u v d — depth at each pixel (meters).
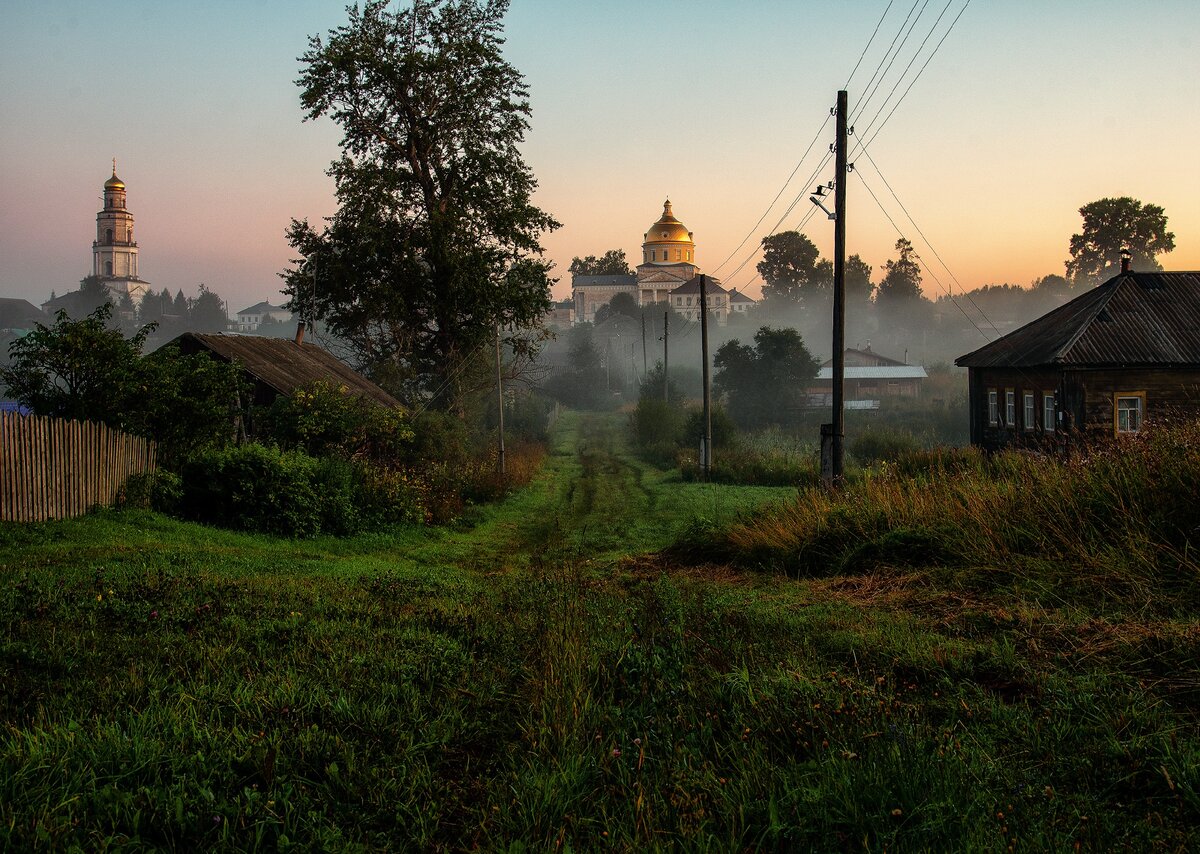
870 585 9.23
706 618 7.17
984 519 9.53
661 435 47.44
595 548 17.12
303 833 3.65
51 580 8.23
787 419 60.34
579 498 28.08
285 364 28.30
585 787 4.09
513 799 3.95
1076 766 4.13
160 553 11.29
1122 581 7.25
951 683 5.37
